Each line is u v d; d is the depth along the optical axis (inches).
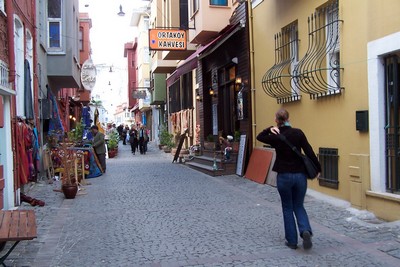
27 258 216.2
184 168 633.0
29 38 469.4
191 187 437.1
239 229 263.4
